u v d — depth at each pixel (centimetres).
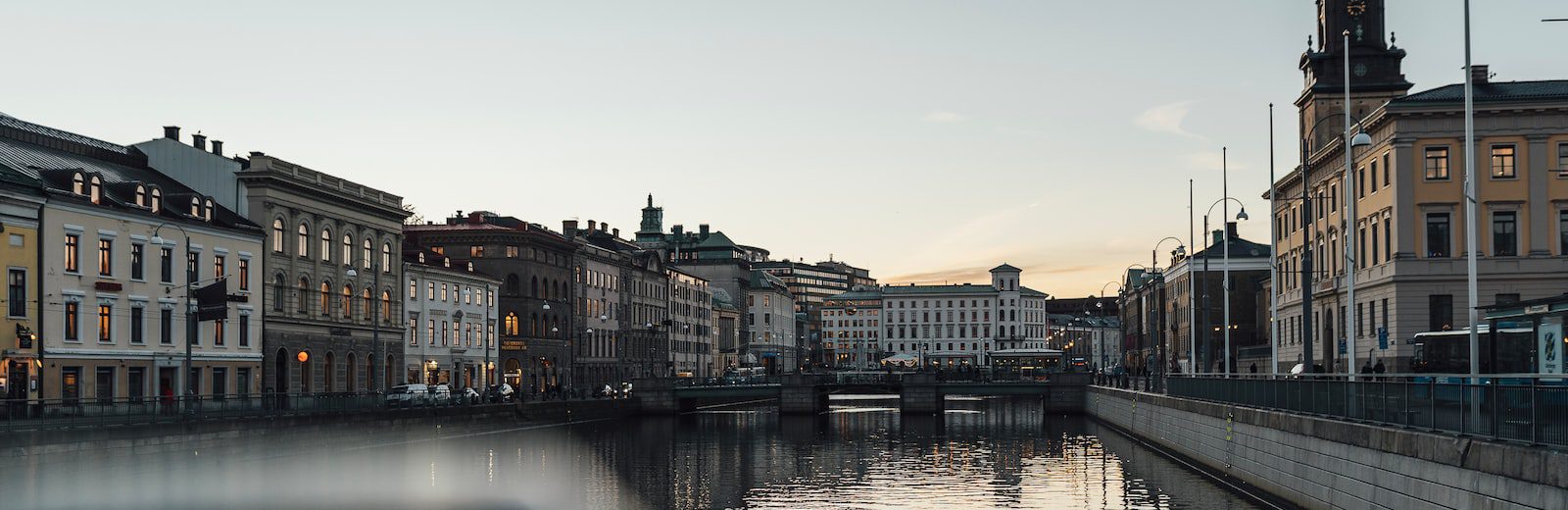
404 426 8756
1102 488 6034
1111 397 10931
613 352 17325
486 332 12294
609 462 7819
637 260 18725
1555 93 8469
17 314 7538
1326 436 4156
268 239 9744
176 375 8825
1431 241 8631
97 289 8156
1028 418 13150
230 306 9306
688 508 5641
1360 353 9531
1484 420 3061
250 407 7675
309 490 6047
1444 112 8556
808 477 6956
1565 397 2650
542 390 14688
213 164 9788
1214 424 6100
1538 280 8438
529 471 7106
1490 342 5400
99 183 8350
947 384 13812
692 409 14650
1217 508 4981
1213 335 15762
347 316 10838
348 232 10875
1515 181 8506
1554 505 2611
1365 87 11131
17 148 8469
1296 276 11862
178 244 8875
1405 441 3438
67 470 5819
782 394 14075
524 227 15062
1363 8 11225
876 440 9744
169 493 5825
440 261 12825
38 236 7725
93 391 8075
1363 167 9531
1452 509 3122
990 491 6119
